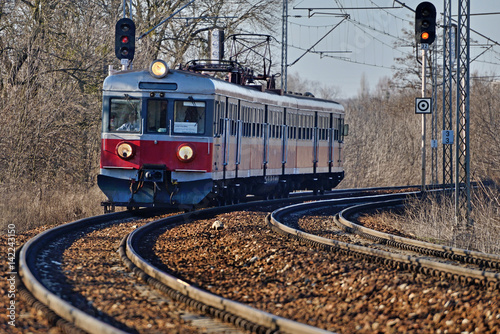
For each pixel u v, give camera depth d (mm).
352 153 135250
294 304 24219
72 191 62500
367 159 134500
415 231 50969
